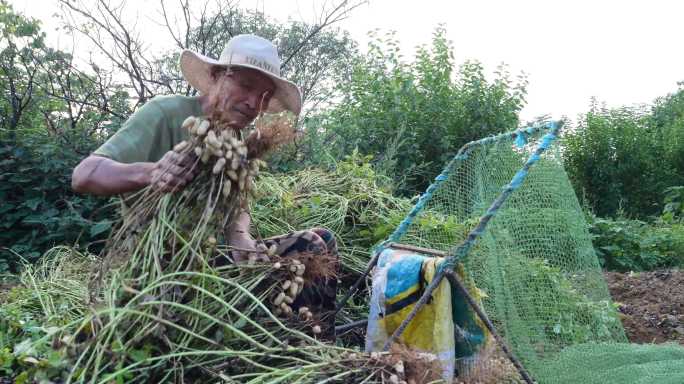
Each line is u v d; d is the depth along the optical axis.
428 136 8.20
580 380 2.26
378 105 8.46
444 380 2.05
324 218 3.97
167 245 2.02
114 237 2.09
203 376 1.90
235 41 2.47
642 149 14.95
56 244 4.89
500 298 2.41
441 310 2.29
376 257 2.91
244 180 2.04
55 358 1.77
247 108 2.47
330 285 2.53
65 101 6.98
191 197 2.03
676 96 26.23
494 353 2.38
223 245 2.14
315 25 8.13
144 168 2.13
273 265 2.13
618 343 2.37
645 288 5.34
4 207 5.04
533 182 2.40
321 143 6.14
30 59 6.65
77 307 2.53
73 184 2.21
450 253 2.29
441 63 8.91
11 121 6.34
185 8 7.29
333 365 1.87
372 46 8.85
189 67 2.84
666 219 10.64
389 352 1.96
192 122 2.00
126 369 1.69
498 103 8.84
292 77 9.70
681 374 2.46
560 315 2.35
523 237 2.41
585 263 2.37
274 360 1.97
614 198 14.78
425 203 3.03
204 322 1.94
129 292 1.91
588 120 15.38
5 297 3.23
